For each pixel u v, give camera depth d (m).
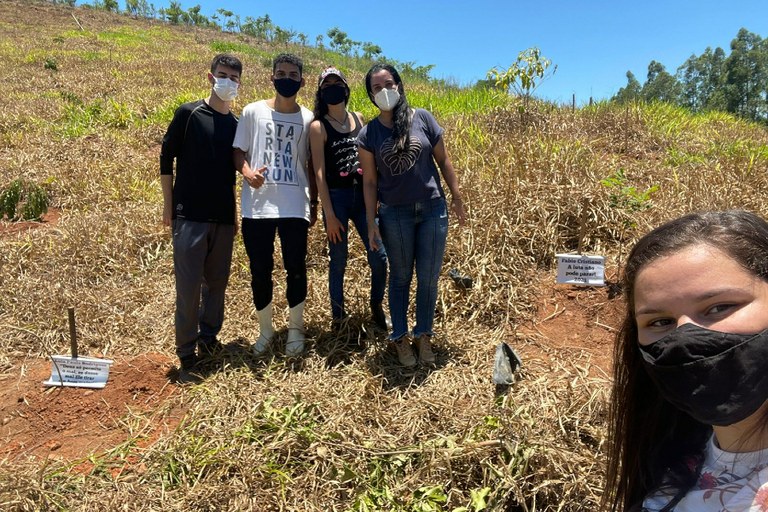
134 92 10.82
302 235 3.17
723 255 0.90
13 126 8.35
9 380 3.10
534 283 3.78
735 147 5.82
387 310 3.70
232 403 2.77
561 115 7.05
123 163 6.57
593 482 2.17
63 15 31.33
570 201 4.17
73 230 4.74
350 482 2.28
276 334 3.49
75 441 2.66
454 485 2.22
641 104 7.89
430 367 3.12
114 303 3.87
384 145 2.80
